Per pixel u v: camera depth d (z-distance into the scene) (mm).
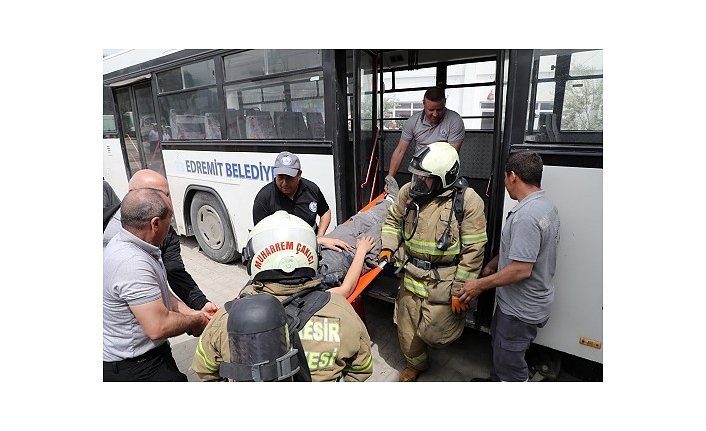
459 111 5086
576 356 2328
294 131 3330
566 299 2162
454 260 2137
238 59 3576
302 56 3104
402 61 4441
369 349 1395
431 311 2168
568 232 2088
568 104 2021
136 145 5641
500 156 2252
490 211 2354
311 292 1335
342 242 2457
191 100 4227
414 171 1992
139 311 1627
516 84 2125
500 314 2057
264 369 973
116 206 2254
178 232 5207
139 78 4852
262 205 2854
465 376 2633
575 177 2018
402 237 2277
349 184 3221
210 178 4316
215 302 3744
